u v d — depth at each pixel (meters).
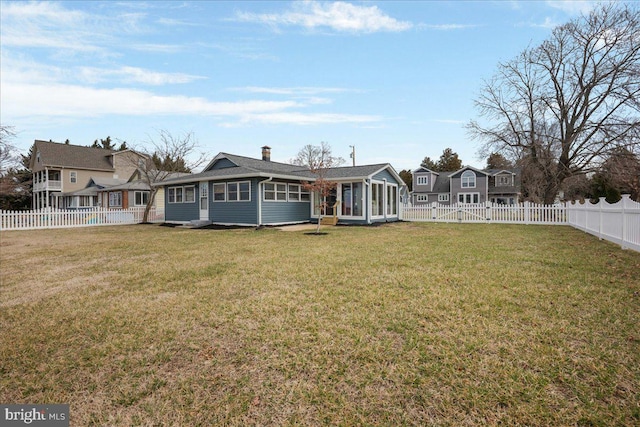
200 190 17.80
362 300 3.98
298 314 3.60
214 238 11.03
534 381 2.30
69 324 3.50
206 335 3.16
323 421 1.98
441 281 4.79
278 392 2.27
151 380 2.45
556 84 20.70
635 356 2.60
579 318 3.35
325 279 5.02
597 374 2.37
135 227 17.16
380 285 4.63
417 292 4.27
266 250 8.04
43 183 33.06
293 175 15.98
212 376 2.48
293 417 2.02
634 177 19.83
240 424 1.97
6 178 25.56
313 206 17.88
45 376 2.54
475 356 2.65
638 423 1.89
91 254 7.95
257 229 14.15
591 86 19.33
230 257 7.13
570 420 1.93
